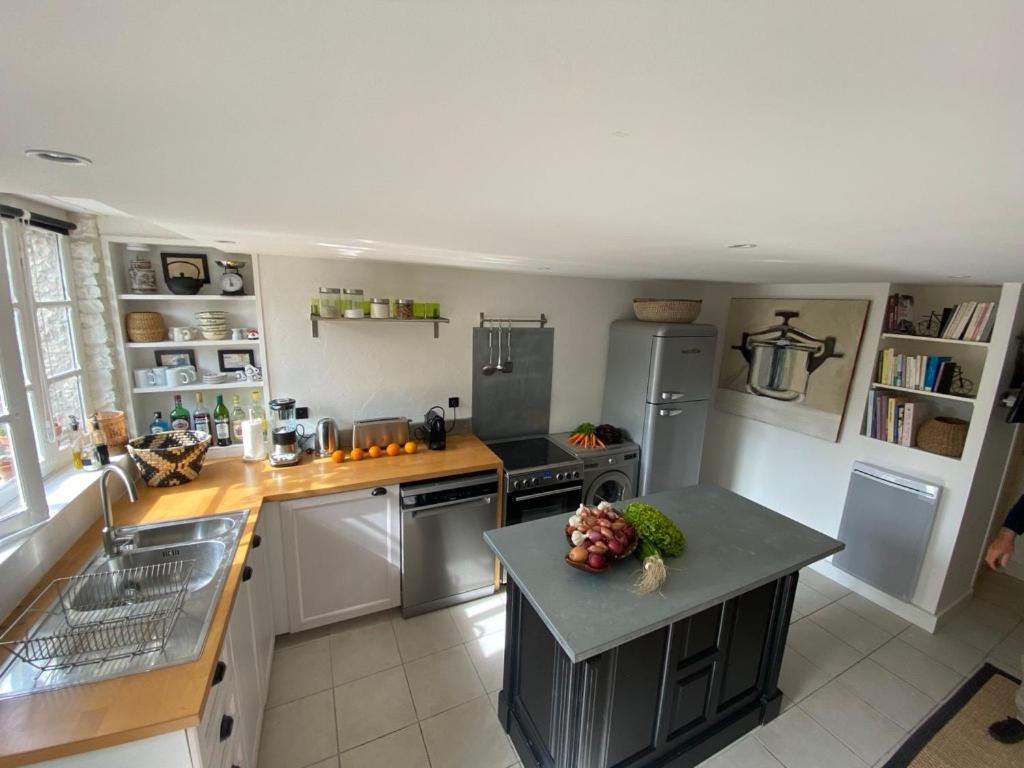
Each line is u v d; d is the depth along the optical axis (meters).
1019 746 2.05
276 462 2.58
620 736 1.70
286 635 2.57
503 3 0.28
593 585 1.66
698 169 0.67
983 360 2.77
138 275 2.38
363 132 0.56
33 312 1.88
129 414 2.42
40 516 1.59
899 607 2.91
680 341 3.31
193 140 0.60
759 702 2.12
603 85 0.42
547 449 3.31
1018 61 0.32
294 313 2.73
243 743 1.62
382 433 2.88
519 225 1.23
